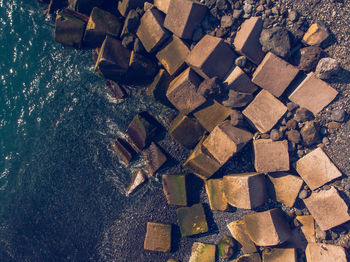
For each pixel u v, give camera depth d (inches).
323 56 255.3
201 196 334.3
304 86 259.9
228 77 282.0
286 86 264.1
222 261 325.1
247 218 292.5
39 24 402.6
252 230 289.7
